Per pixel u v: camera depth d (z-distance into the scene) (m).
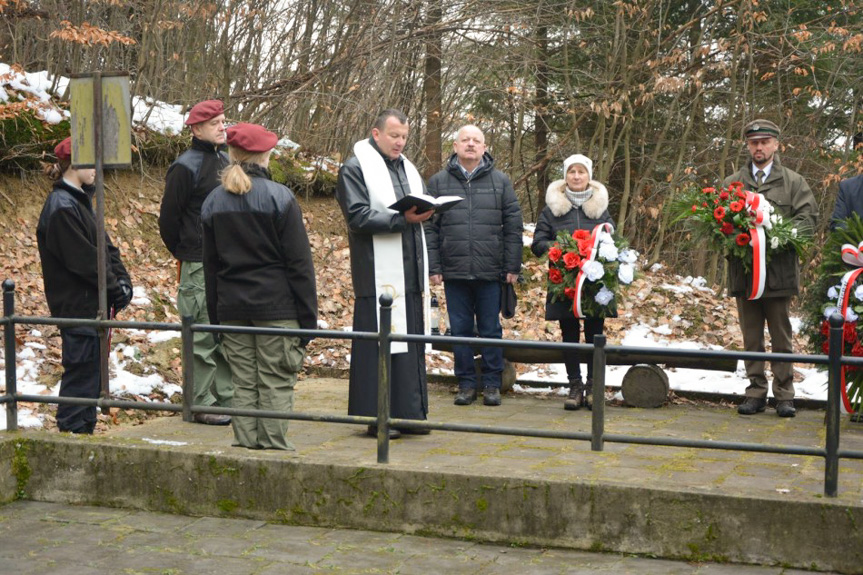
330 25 15.18
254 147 5.51
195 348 6.70
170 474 5.16
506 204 7.62
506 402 7.93
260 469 5.04
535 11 15.80
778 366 7.38
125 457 5.23
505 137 18.67
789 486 5.01
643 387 7.72
